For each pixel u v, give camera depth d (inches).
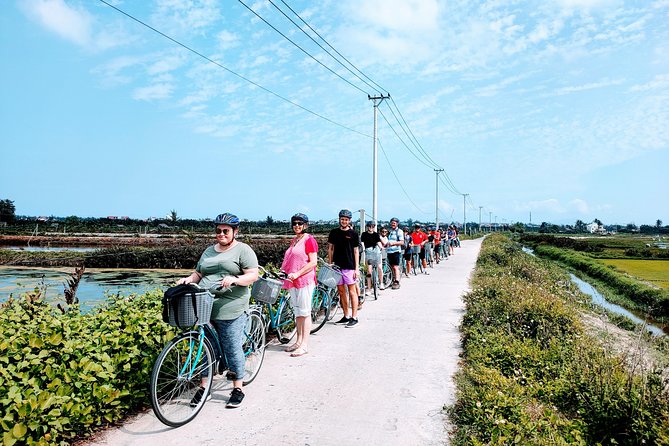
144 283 685.9
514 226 5895.7
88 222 2778.1
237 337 190.4
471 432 164.4
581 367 217.5
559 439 155.5
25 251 1206.3
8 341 148.0
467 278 643.5
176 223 2667.3
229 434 165.2
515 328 298.4
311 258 263.1
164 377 176.9
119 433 162.9
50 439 140.9
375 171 835.4
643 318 573.6
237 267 189.2
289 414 183.2
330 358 256.8
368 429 171.6
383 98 844.6
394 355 263.9
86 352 163.8
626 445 162.4
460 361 252.7
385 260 535.5
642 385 180.5
